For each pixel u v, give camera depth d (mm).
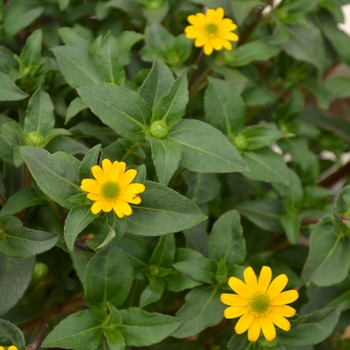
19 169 379
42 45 423
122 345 340
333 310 349
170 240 358
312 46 421
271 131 380
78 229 321
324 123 457
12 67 386
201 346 404
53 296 402
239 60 406
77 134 376
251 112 448
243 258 360
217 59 407
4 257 349
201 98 411
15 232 336
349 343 433
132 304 389
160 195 324
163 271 362
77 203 323
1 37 406
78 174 323
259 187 414
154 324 343
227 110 379
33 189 355
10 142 345
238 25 414
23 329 394
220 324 409
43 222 361
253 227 412
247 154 381
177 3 419
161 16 402
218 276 356
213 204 405
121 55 395
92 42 402
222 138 338
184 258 363
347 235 360
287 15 415
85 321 343
